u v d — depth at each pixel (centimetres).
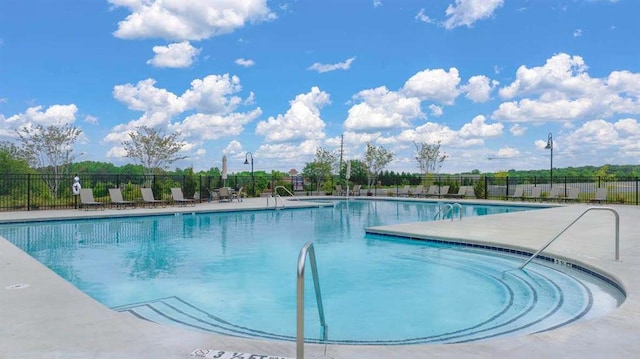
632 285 495
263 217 1561
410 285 621
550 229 1009
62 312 395
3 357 295
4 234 1116
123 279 661
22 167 2116
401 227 1072
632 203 1847
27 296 447
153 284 631
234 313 502
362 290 597
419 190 2488
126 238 1061
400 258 810
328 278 665
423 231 991
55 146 2252
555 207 1702
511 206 1923
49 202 1680
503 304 527
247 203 1967
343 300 551
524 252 770
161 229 1230
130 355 299
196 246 950
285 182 2752
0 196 1609
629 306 416
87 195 1567
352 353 302
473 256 814
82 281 649
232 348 312
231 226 1304
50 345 317
